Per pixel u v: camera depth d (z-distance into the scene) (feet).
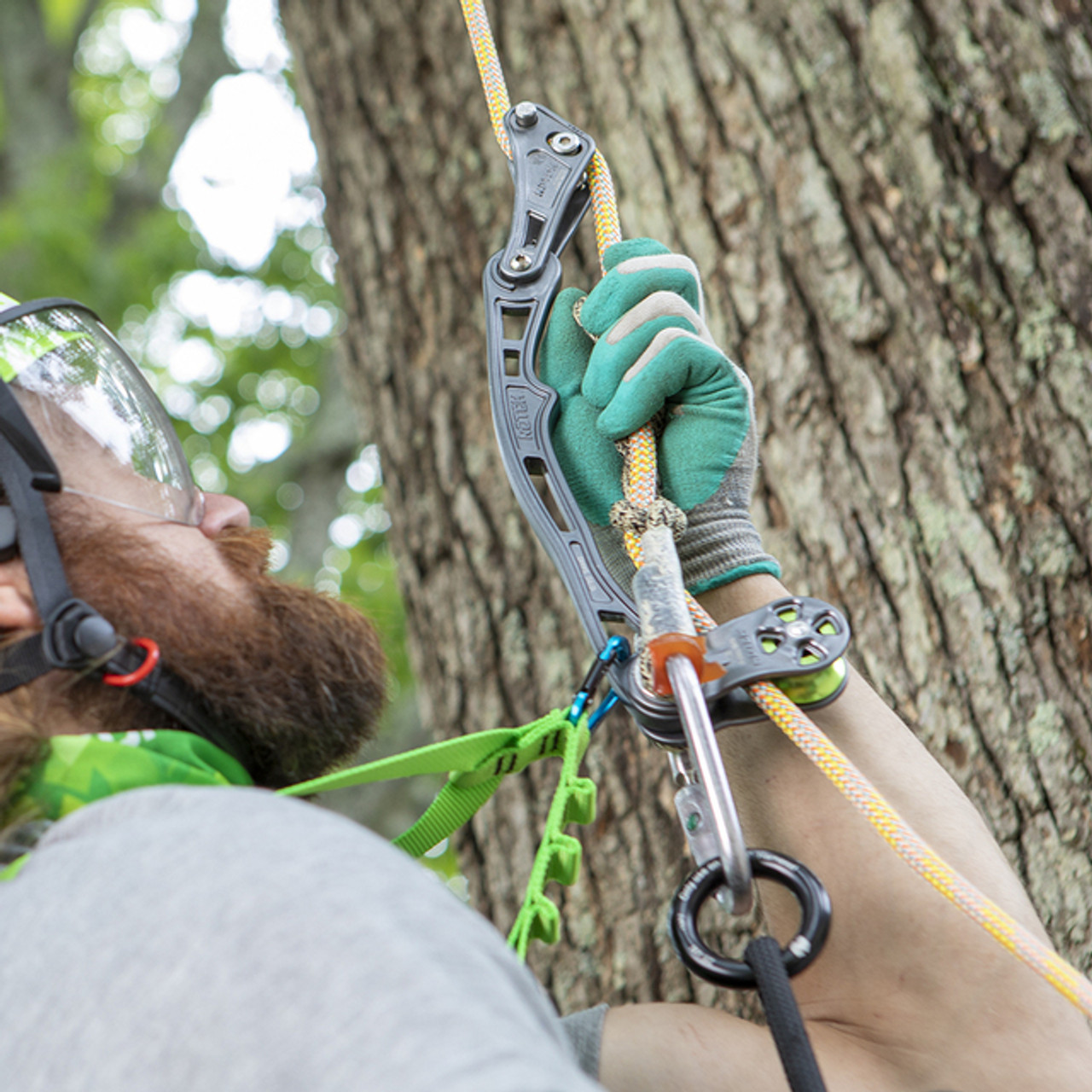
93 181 24.03
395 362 7.63
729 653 3.60
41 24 24.91
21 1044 2.15
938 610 5.37
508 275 4.17
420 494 7.36
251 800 2.47
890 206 5.90
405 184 7.73
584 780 3.62
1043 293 5.54
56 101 24.99
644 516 3.66
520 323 7.09
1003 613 5.25
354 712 3.77
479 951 2.18
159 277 24.88
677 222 6.39
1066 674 5.10
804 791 3.90
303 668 3.64
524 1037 1.95
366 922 2.08
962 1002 3.56
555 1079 1.84
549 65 7.10
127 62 27.91
